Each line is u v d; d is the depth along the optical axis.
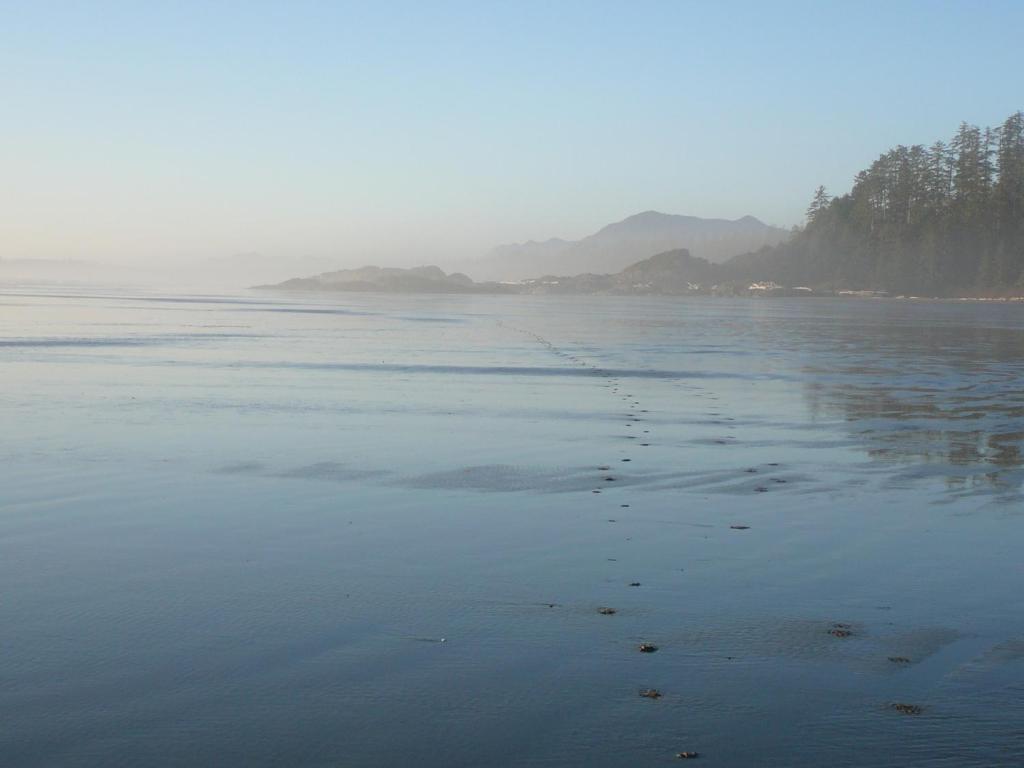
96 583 11.53
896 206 180.62
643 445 21.64
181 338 58.44
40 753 7.62
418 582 11.69
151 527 14.04
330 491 16.56
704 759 7.66
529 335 68.12
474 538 13.63
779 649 9.78
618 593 11.36
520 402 29.44
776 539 13.76
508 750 7.75
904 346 58.91
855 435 23.61
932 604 11.13
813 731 8.11
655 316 106.31
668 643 9.90
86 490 16.36
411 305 144.25
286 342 56.75
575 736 7.98
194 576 11.83
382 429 23.59
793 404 29.83
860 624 10.49
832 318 101.75
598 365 43.53
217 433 22.67
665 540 13.63
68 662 9.27
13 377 34.50
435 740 7.89
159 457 19.50
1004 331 77.25
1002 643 10.01
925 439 23.06
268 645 9.73
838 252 193.25
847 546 13.45
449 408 27.75
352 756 7.63
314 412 26.56
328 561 12.50
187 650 9.59
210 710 8.34
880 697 8.74
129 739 7.85
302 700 8.55
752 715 8.38
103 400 28.52
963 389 34.84
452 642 9.84
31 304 107.25
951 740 7.98
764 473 18.56
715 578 11.95
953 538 13.91
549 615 10.62
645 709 8.46
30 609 10.64
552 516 14.95
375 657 9.46
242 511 15.05
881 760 7.66
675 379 37.44
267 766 7.48
